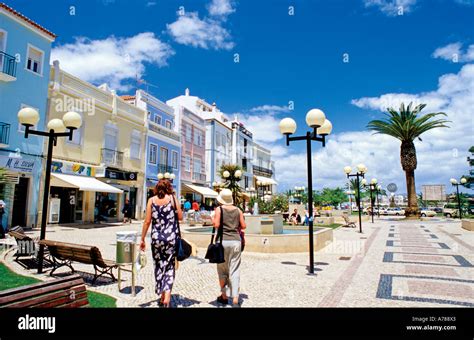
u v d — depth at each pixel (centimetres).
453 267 782
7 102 1566
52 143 691
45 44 1778
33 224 1670
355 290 565
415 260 884
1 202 1192
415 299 511
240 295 529
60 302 290
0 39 1554
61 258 639
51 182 1755
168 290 434
